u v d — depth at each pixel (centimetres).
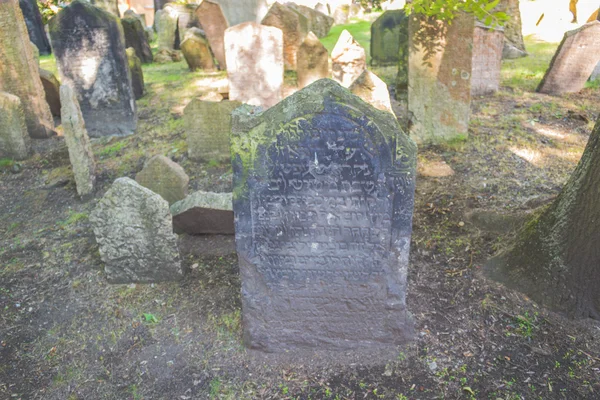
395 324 404
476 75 973
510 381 371
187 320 454
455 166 701
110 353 422
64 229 628
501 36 946
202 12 1300
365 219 366
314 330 411
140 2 2647
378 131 339
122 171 781
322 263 384
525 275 453
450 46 730
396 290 390
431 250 527
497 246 514
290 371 398
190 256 547
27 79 890
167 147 854
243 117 346
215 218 564
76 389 389
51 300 491
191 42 1302
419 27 732
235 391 380
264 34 947
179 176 619
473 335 415
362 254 379
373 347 414
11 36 855
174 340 432
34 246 590
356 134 339
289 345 417
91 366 410
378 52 1303
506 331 416
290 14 1247
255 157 351
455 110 763
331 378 389
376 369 394
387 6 2411
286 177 355
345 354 411
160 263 494
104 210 472
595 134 399
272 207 367
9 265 553
